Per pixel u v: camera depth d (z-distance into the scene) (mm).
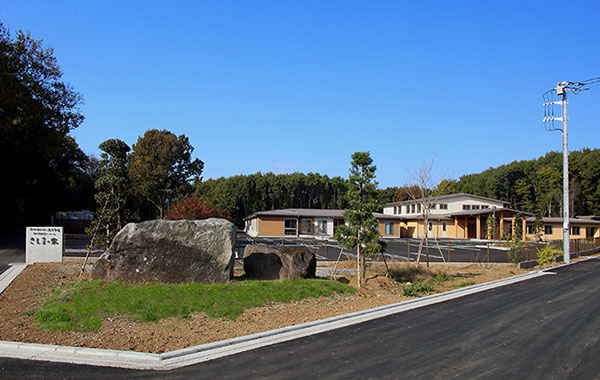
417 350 6832
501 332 7984
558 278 16109
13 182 30328
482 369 5973
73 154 40312
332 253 24688
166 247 11023
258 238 38281
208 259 11133
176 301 9062
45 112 26469
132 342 6926
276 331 7688
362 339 7430
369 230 12984
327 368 5973
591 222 46344
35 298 9781
